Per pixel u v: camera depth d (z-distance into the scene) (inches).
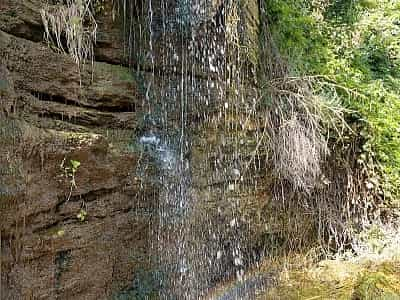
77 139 122.5
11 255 102.2
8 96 102.7
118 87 142.9
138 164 148.9
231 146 171.9
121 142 143.2
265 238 185.8
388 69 256.4
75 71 127.3
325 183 197.2
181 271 161.0
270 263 183.6
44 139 111.5
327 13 257.0
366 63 249.3
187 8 163.6
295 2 227.5
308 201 199.2
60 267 120.3
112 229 138.3
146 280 150.7
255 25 188.4
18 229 104.1
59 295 119.2
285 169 183.5
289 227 192.2
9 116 102.1
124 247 143.6
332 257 192.4
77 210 125.3
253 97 180.4
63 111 123.3
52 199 116.0
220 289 168.7
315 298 155.4
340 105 199.6
